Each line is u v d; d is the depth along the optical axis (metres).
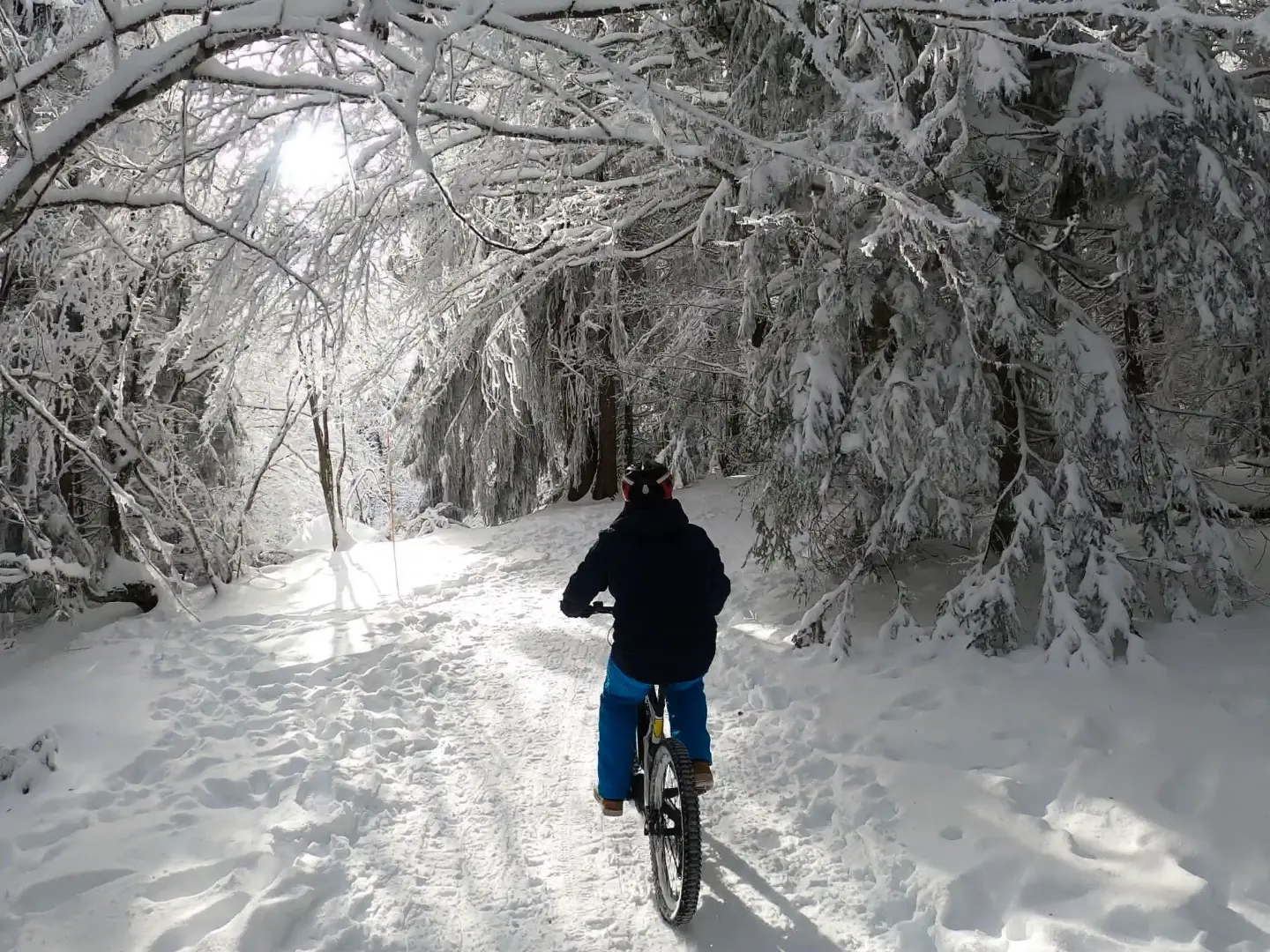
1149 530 5.86
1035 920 3.13
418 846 3.99
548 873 3.76
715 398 9.01
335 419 11.20
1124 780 4.00
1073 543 5.47
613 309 12.22
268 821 4.17
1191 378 8.04
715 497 11.89
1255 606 5.92
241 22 3.61
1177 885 3.24
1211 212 5.31
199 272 6.23
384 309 8.33
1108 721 4.60
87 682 6.25
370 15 3.67
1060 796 3.99
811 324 6.04
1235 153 5.48
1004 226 5.30
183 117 4.07
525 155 6.28
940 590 6.70
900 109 4.55
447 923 3.42
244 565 10.28
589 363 12.64
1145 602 5.52
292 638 7.32
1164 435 7.66
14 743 5.11
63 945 3.27
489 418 13.21
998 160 5.58
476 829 4.14
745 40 5.89
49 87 5.18
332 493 12.13
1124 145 5.15
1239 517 7.05
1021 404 6.16
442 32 3.81
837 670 5.69
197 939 3.34
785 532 6.47
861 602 6.71
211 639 7.39
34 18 5.16
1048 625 5.45
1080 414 5.53
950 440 5.58
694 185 7.49
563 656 6.74
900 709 5.02
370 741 5.14
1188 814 3.72
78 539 8.27
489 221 7.25
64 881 3.67
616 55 7.43
